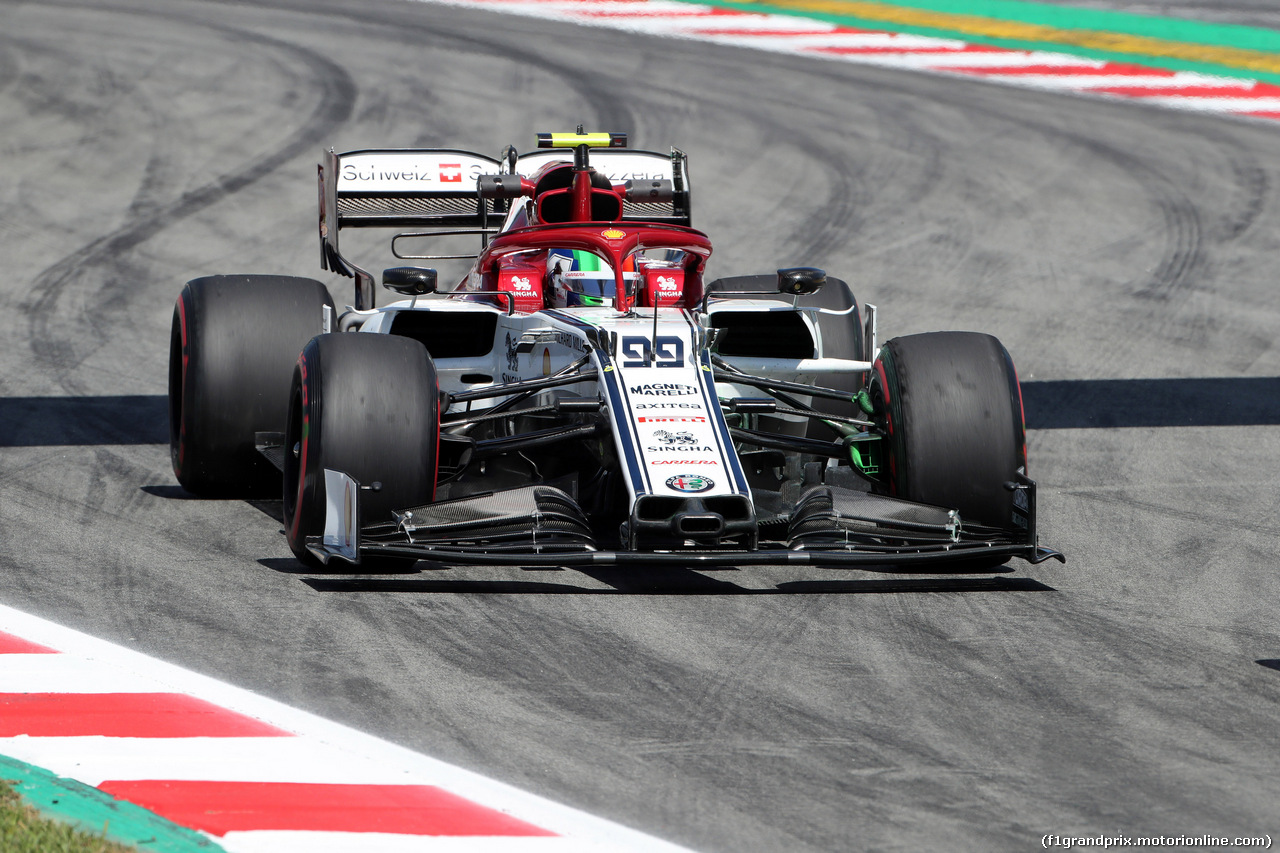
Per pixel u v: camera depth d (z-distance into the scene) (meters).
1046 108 73.88
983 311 47.19
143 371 38.94
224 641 20.61
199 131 66.38
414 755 17.05
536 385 24.11
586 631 21.25
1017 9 93.50
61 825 15.22
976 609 22.70
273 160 62.81
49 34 81.69
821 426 30.77
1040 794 16.34
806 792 16.31
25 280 47.78
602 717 18.22
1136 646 21.14
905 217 57.56
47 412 34.94
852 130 69.38
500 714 18.25
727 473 22.11
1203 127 70.69
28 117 67.25
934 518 23.67
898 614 22.36
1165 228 56.59
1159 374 40.81
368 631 21.08
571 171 29.03
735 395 27.56
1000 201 59.72
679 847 15.05
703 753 17.25
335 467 22.47
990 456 24.03
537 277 27.70
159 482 29.72
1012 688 19.39
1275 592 23.94
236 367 27.56
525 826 15.41
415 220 35.59
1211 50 84.88
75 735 17.45
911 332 45.06
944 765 17.03
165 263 50.25
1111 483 31.06
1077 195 60.62
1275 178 62.97
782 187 61.09
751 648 20.70
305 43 82.50
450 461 25.17
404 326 27.95
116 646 20.30
